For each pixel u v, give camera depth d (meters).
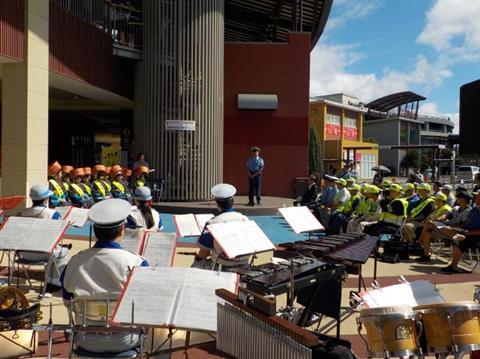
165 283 3.24
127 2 18.30
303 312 4.38
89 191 13.51
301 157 20.28
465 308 3.20
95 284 3.32
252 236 4.74
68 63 14.35
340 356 3.17
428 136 87.62
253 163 16.02
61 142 27.56
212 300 3.24
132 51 17.09
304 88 20.27
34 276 7.02
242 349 3.36
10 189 12.38
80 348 3.20
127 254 3.45
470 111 33.62
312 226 6.40
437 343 3.23
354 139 54.81
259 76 20.23
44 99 12.91
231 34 29.23
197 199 17.12
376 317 3.19
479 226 8.17
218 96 17.47
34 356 4.06
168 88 16.94
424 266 8.77
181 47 16.91
